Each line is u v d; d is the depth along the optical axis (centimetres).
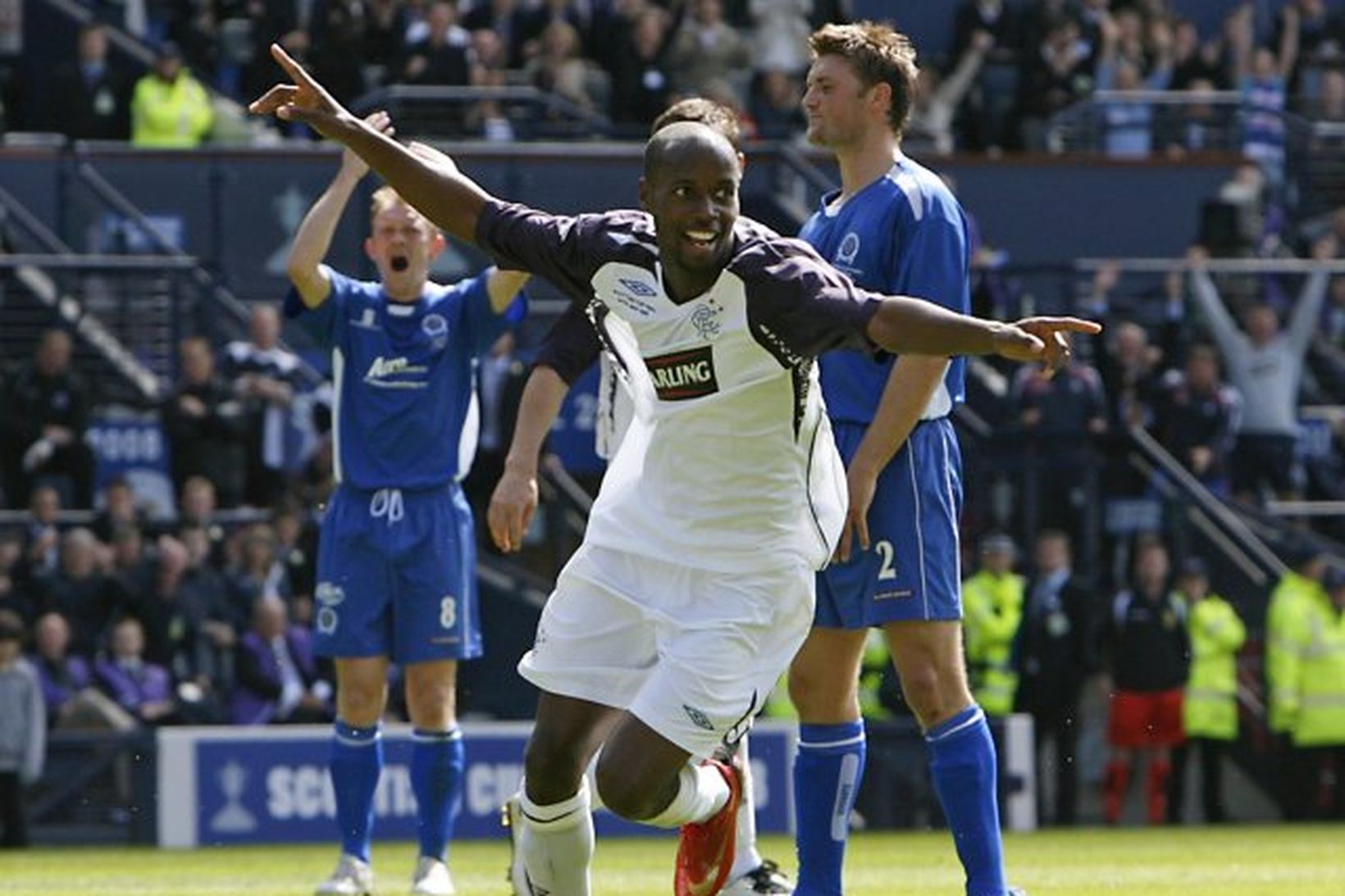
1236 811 5869
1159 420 6406
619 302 1862
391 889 3122
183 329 6228
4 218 6462
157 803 4822
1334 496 6900
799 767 2323
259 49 7294
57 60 7488
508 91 7000
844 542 2216
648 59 7250
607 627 1945
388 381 3023
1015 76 7769
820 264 1803
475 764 4756
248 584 5322
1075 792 5509
